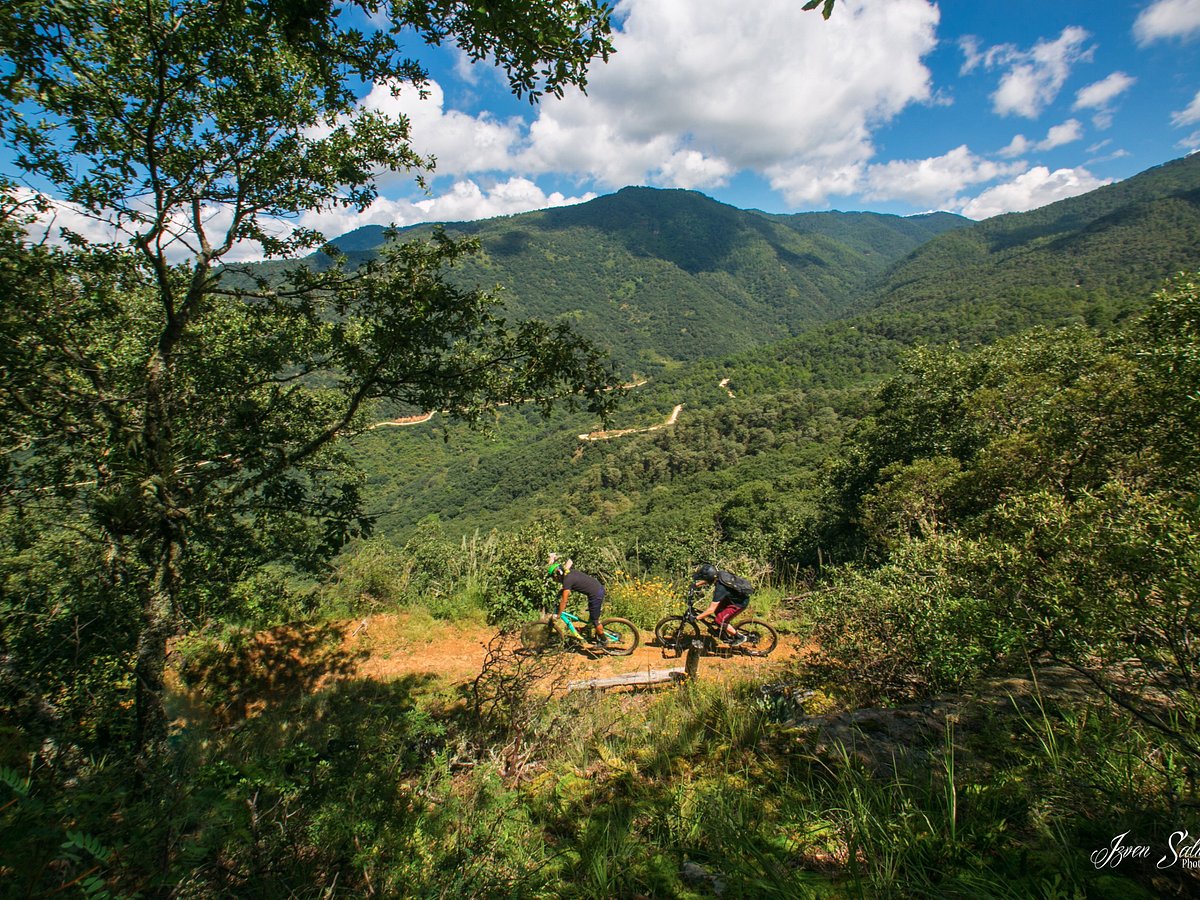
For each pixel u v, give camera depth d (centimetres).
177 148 419
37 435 390
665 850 205
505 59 287
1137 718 208
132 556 450
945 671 320
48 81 333
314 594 790
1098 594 188
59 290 376
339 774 310
